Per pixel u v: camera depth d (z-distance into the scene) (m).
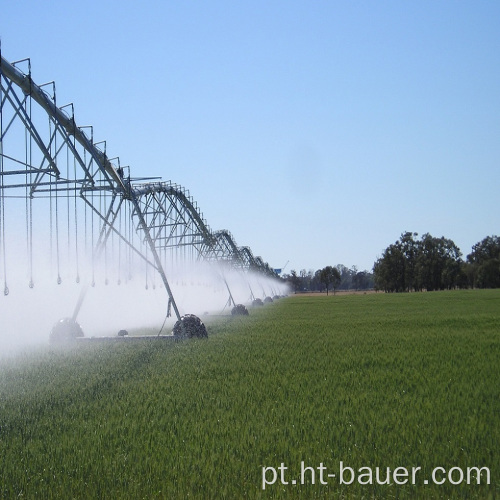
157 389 18.36
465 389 18.03
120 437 12.71
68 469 10.66
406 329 42.75
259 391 17.98
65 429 13.55
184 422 13.97
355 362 24.55
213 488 9.66
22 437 12.86
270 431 12.96
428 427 13.27
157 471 10.47
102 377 20.62
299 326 47.38
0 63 24.44
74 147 30.31
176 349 30.31
